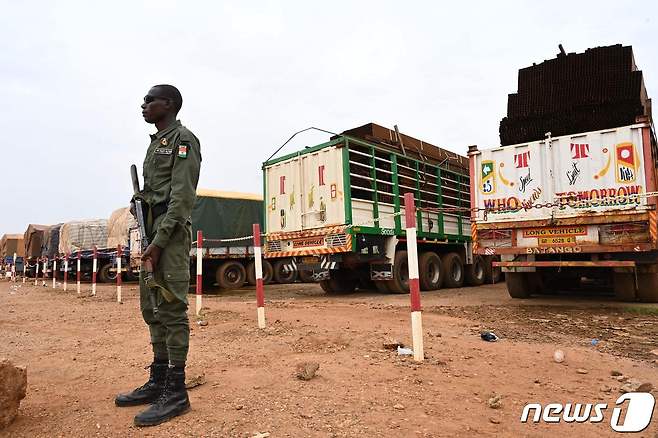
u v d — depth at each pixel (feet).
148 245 8.93
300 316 20.03
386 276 33.65
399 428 7.82
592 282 39.19
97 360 13.43
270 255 35.04
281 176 34.91
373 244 32.35
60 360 13.51
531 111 27.86
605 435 7.71
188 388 10.04
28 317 23.18
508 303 26.27
